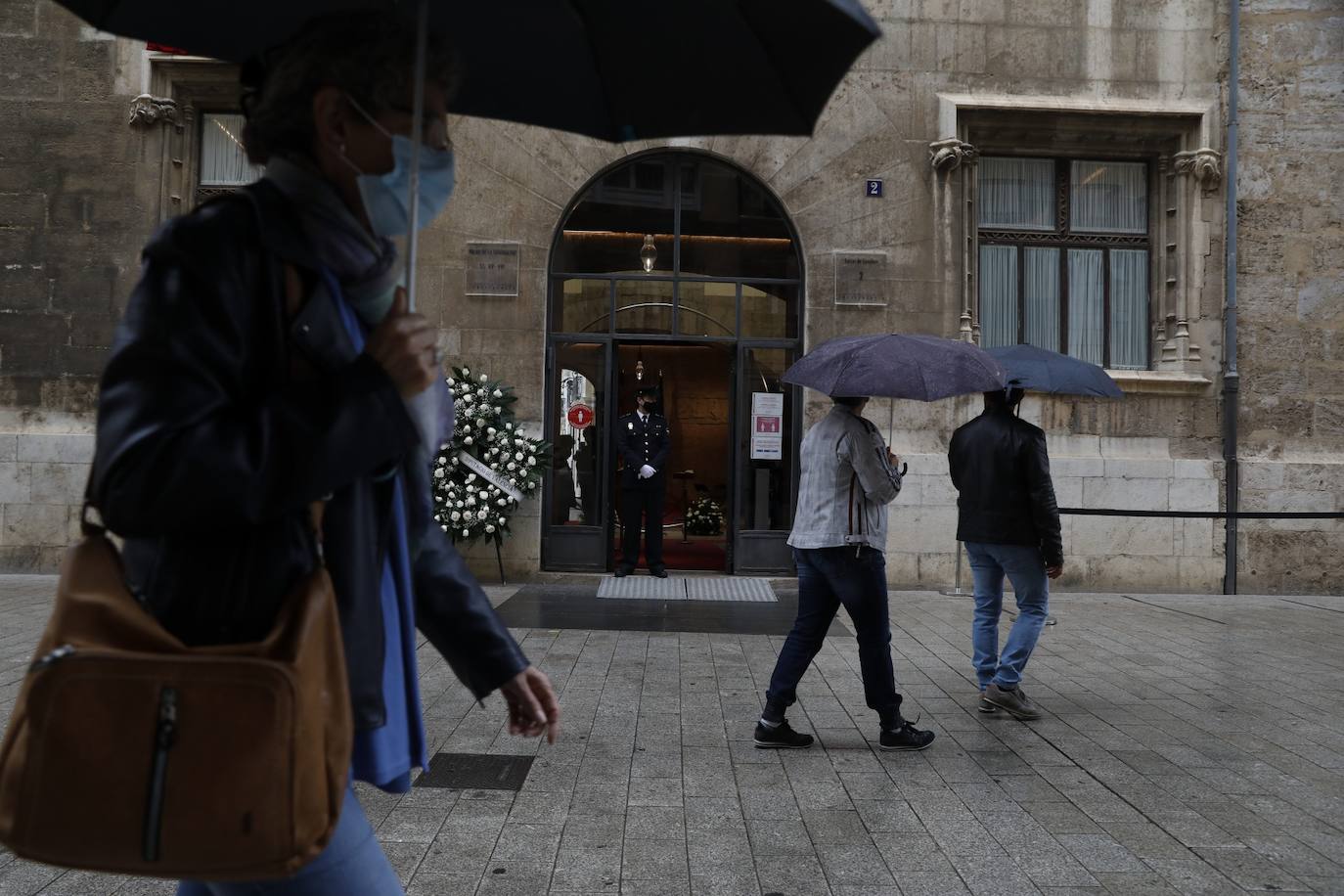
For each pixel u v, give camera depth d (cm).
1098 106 1138
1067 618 951
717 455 1625
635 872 359
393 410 123
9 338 1088
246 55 175
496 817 413
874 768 486
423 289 1118
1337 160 1149
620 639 796
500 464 1070
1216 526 1130
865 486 502
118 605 119
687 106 179
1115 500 1127
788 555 1145
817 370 529
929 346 532
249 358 125
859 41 154
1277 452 1141
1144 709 607
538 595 1023
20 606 880
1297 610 1012
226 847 112
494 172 1123
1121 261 1191
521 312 1120
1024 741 535
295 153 143
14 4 1098
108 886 338
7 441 1079
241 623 124
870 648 511
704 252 1152
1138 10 1156
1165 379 1129
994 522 582
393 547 153
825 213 1137
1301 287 1148
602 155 1131
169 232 126
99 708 111
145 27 169
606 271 1148
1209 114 1147
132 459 113
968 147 1134
